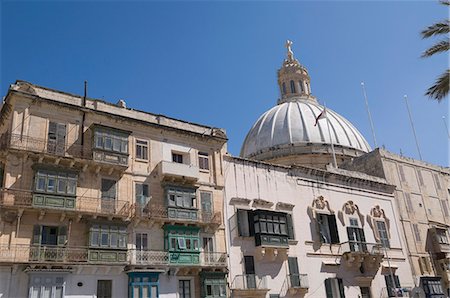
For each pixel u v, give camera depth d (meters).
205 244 34.47
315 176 45.16
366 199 48.47
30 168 28.67
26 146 28.84
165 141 35.81
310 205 43.03
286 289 37.16
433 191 56.38
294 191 42.47
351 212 46.31
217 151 38.50
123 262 29.27
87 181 30.58
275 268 37.31
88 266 27.97
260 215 37.56
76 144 31.08
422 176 56.28
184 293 31.83
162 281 30.92
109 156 31.62
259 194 39.66
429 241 51.94
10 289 25.38
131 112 35.19
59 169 29.25
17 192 27.48
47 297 26.12
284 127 68.81
